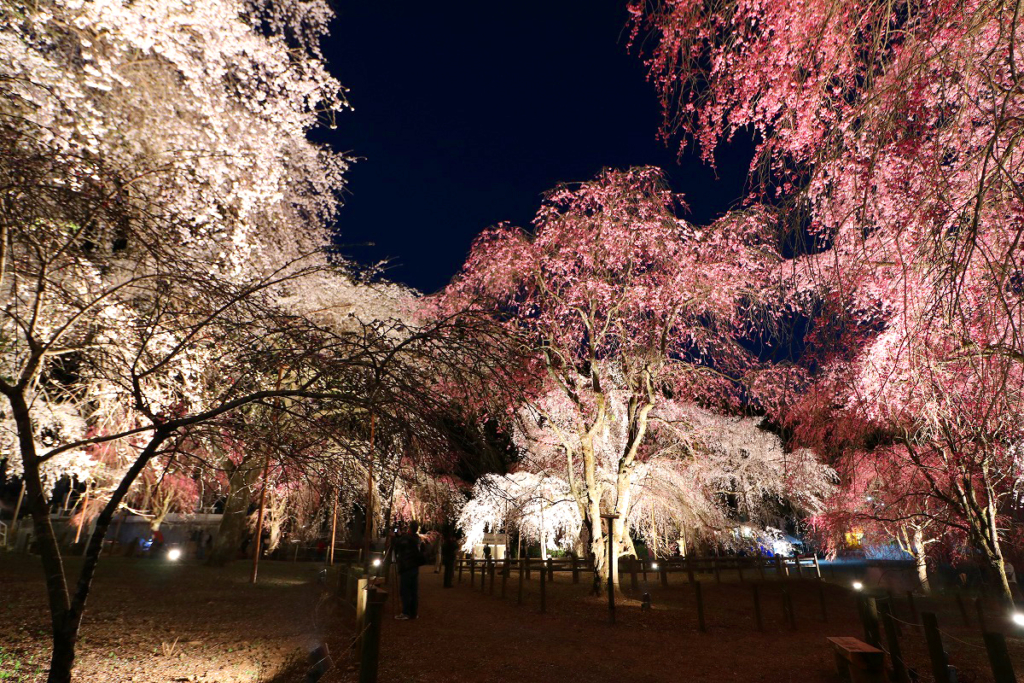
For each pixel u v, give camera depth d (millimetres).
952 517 13203
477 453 4520
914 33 4770
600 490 18578
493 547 27375
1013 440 8539
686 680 7531
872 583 20141
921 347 5457
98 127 8117
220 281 4770
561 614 12719
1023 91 4156
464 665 7801
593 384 17734
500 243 17859
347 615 10281
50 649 6789
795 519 26828
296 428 4594
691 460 20984
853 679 6652
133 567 17859
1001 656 5031
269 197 11766
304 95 12844
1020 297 4301
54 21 8656
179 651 7445
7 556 19250
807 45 5645
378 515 17516
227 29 10977
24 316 5844
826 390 10047
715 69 6289
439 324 4477
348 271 16641
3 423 9586
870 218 5918
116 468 14508
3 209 4332
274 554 29938
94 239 5004
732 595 16859
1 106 6844
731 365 18234
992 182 3984
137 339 5508
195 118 10930
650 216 17594
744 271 15836
